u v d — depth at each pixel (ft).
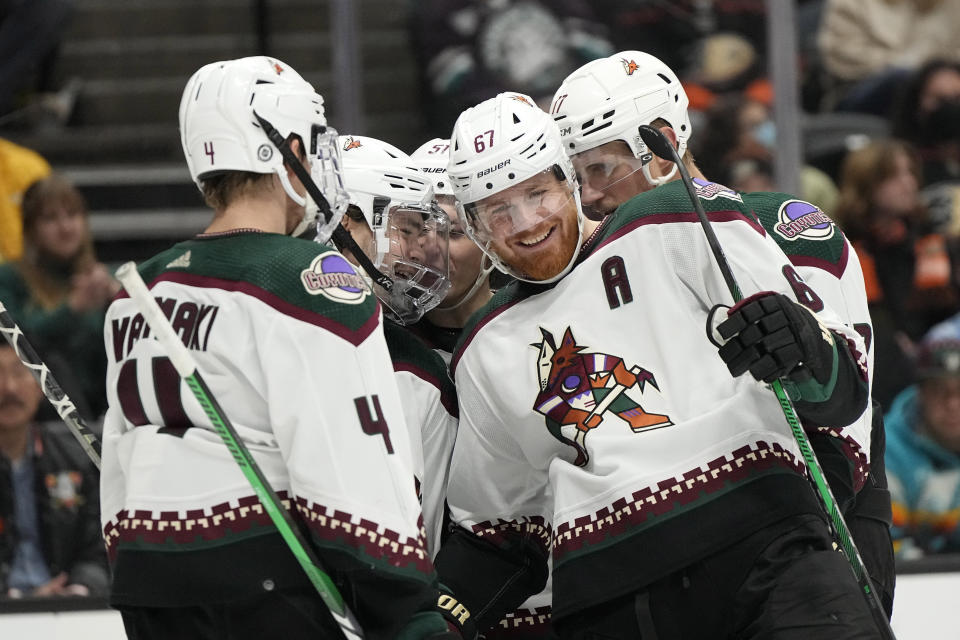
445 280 29.94
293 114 24.22
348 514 22.61
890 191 57.00
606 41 57.52
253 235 23.80
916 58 60.75
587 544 25.31
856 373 24.62
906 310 56.75
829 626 23.22
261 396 23.06
